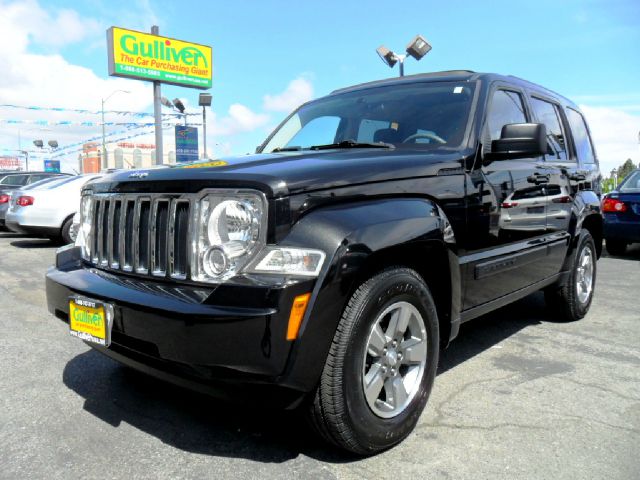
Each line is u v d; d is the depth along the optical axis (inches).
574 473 89.4
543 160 160.1
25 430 103.7
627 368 140.3
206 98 719.7
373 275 92.6
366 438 91.6
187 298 85.0
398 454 95.8
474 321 187.3
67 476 87.7
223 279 84.2
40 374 133.5
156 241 95.6
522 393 123.0
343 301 84.9
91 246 113.0
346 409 87.7
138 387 125.5
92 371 135.8
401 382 100.0
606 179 683.4
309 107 165.8
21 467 90.4
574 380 131.4
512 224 134.3
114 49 850.1
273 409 85.3
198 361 80.9
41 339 162.9
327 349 84.9
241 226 85.0
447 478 88.0
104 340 93.1
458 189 114.3
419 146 126.7
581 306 185.5
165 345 84.0
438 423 107.7
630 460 93.7
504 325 181.8
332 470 90.4
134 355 93.5
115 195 104.7
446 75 147.0
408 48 364.5
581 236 179.5
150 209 95.9
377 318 92.7
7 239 454.3
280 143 157.5
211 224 87.5
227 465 91.8
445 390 124.6
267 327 78.1
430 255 104.7
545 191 152.6
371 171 97.3
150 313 85.2
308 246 82.7
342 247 84.7
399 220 95.3
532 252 145.0
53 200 380.2
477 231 119.1
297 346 80.6
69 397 119.5
